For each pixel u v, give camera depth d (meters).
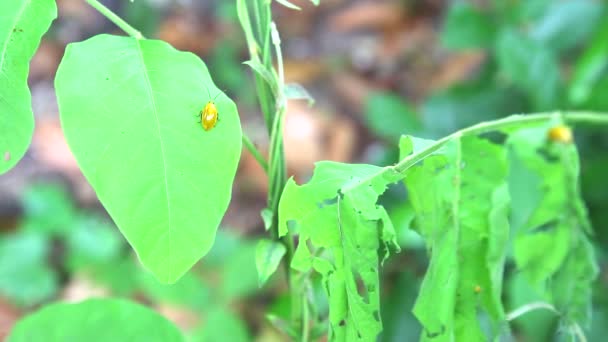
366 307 0.32
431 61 1.22
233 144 0.31
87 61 0.31
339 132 1.05
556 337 0.57
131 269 0.77
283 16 1.36
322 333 0.37
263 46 0.34
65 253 0.83
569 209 0.30
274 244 0.34
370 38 1.30
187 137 0.30
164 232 0.30
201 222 0.31
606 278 0.67
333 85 1.20
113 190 0.30
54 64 1.16
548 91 0.77
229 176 0.31
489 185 0.31
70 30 1.21
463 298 0.31
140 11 1.22
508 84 0.87
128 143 0.30
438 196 0.31
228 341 0.62
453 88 0.89
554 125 0.29
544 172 0.30
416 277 0.71
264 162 0.35
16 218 0.93
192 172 0.30
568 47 0.85
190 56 0.31
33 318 0.37
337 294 0.32
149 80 0.31
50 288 0.76
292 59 1.26
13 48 0.31
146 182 0.30
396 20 1.31
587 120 0.29
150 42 0.31
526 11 0.86
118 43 0.31
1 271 0.75
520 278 0.58
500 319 0.31
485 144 0.30
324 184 0.31
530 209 0.58
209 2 1.30
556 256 0.30
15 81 0.30
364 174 0.32
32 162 0.99
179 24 1.26
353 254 0.32
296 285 0.36
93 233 0.80
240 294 0.69
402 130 0.85
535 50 0.77
